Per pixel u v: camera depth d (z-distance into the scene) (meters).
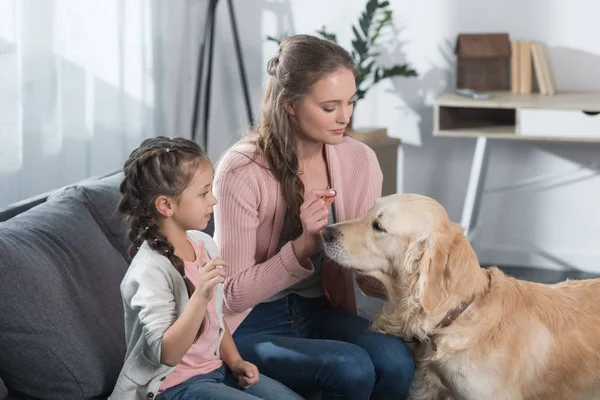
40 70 3.00
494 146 4.11
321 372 1.88
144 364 1.66
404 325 2.02
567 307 2.05
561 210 4.10
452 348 1.96
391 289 2.05
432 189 4.23
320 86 1.92
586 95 3.83
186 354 1.75
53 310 1.79
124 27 3.48
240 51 4.04
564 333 2.01
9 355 1.75
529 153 4.07
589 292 2.10
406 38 4.11
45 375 1.76
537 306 2.03
